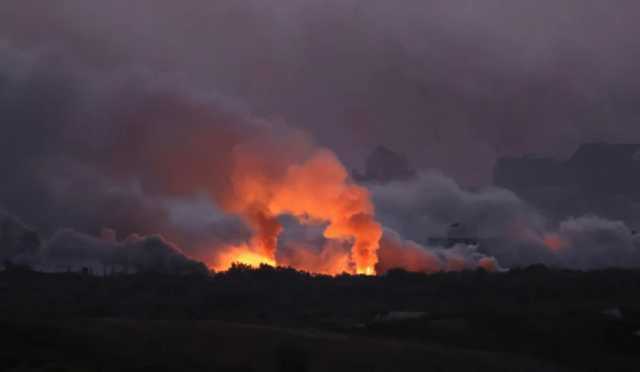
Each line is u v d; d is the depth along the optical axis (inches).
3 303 2426.2
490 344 2006.6
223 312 2374.5
